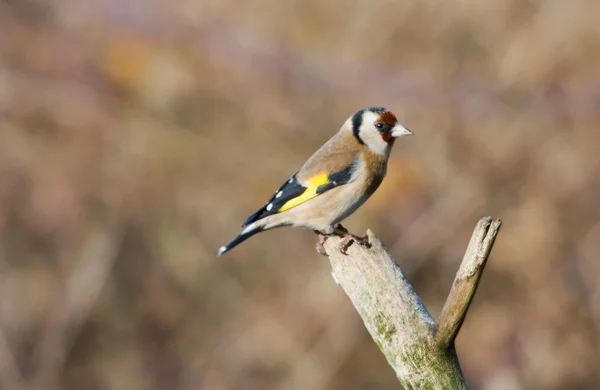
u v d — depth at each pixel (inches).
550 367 535.5
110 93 674.8
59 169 634.8
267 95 666.8
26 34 697.6
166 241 615.2
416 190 600.1
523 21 679.1
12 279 583.8
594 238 578.2
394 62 687.7
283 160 645.9
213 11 704.4
